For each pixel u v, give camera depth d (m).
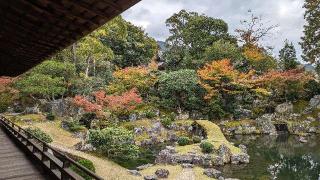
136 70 42.03
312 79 47.22
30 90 34.38
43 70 35.91
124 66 52.50
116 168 20.48
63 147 23.94
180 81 41.50
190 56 49.75
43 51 7.30
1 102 39.78
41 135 23.50
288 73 44.00
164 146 32.06
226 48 46.84
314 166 24.41
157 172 20.41
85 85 39.22
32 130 23.83
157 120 38.34
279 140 36.31
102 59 43.56
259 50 54.53
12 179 9.74
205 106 43.25
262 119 41.84
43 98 40.81
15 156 13.81
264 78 43.12
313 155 28.45
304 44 49.31
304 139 35.53
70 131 32.06
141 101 39.06
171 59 51.06
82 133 31.73
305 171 23.03
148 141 33.09
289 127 41.16
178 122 38.50
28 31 6.02
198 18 55.50
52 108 37.53
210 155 25.41
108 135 24.61
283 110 44.09
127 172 20.20
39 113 37.34
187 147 28.08
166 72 48.34
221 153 25.88
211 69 41.78
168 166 23.23
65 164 8.48
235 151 27.19
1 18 5.69
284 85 44.16
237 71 43.97
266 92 42.19
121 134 25.11
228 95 43.84
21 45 7.32
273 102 45.66
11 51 8.33
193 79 41.66
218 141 29.66
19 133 17.20
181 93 43.28
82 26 4.83
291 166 24.58
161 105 42.22
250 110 44.22
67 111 37.56
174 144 32.19
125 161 24.94
